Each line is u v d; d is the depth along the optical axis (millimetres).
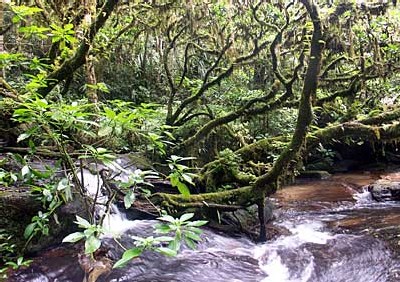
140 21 6750
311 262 4676
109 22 7504
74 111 2174
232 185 5617
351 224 6086
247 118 6492
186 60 7348
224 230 5457
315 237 5488
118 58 9289
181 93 9203
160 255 4449
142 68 10195
